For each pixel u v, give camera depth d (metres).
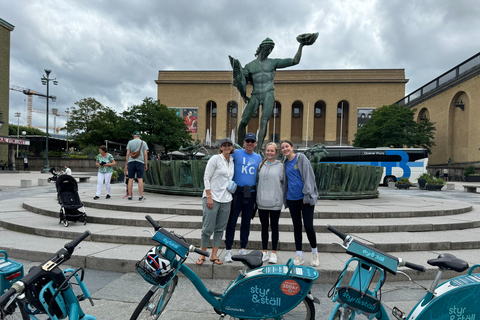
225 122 60.44
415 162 24.64
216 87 60.59
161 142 43.00
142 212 6.98
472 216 7.61
